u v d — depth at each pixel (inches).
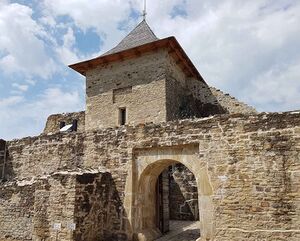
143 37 632.4
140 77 576.1
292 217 294.8
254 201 313.6
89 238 358.6
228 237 318.3
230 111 623.2
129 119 568.4
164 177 466.9
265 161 315.9
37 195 378.9
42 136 496.4
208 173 341.7
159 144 377.1
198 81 658.8
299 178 297.7
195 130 358.0
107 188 396.2
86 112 614.5
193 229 476.1
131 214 381.1
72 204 346.9
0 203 437.7
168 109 547.5
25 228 402.6
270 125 320.2
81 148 442.3
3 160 534.3
